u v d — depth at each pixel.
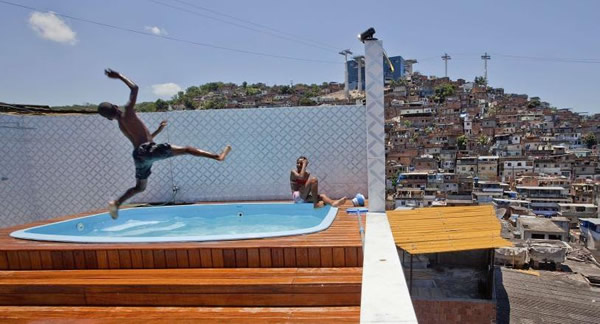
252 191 7.04
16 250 3.85
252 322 2.91
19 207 6.72
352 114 6.68
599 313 11.41
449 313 8.02
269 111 6.85
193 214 6.60
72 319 3.13
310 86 125.50
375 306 1.91
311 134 6.80
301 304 3.14
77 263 3.80
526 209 36.38
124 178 7.13
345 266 3.55
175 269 3.67
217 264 3.66
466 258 9.74
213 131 6.96
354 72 115.31
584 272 15.24
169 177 7.14
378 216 4.86
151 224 6.26
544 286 13.77
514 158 51.41
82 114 7.63
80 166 7.01
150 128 7.01
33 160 6.82
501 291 13.34
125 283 3.31
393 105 86.75
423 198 41.91
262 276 3.35
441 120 74.94
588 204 39.50
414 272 9.50
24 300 3.43
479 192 42.34
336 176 6.82
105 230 5.90
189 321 2.98
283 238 3.90
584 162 50.75
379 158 5.04
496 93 116.75
